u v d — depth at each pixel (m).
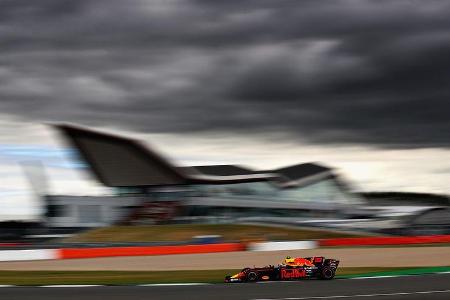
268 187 99.31
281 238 77.12
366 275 24.20
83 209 94.81
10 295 17.91
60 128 96.25
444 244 55.12
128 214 95.88
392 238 54.78
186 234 79.69
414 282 21.02
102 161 99.19
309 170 103.50
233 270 29.47
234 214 97.44
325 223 87.38
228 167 106.31
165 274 26.88
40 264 36.00
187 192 98.12
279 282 21.20
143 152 96.81
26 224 94.06
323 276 22.09
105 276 25.91
